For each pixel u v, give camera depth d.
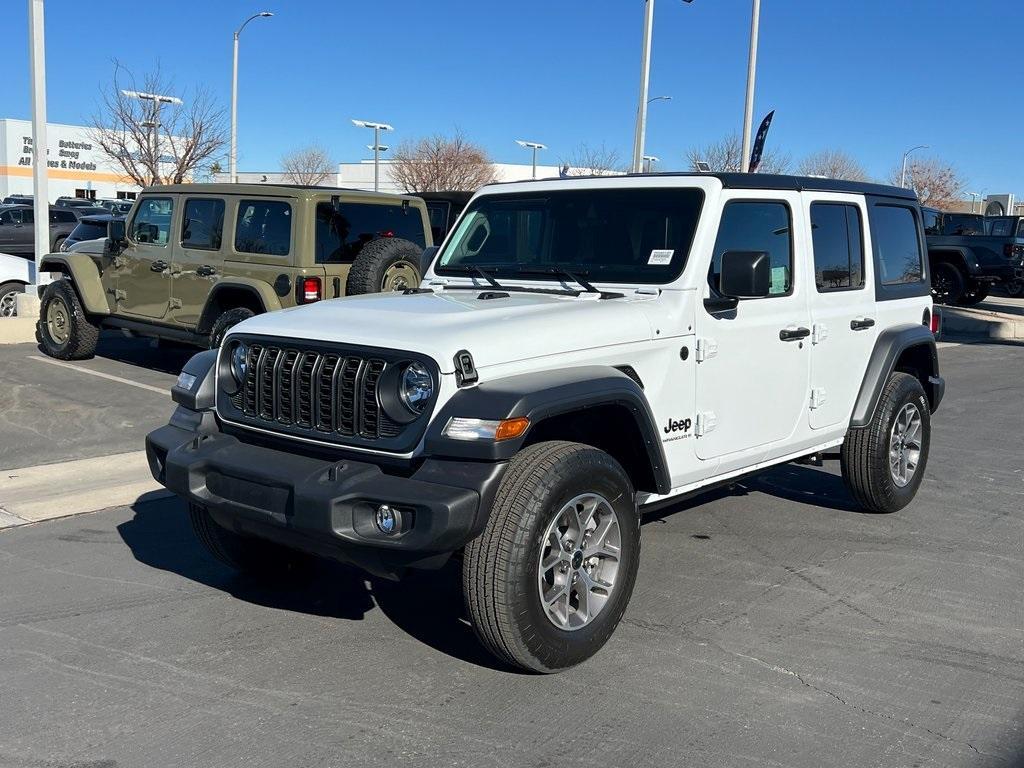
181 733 3.60
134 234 10.84
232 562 4.92
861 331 5.97
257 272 9.48
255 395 4.28
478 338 3.89
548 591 3.97
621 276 4.89
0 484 6.69
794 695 3.96
